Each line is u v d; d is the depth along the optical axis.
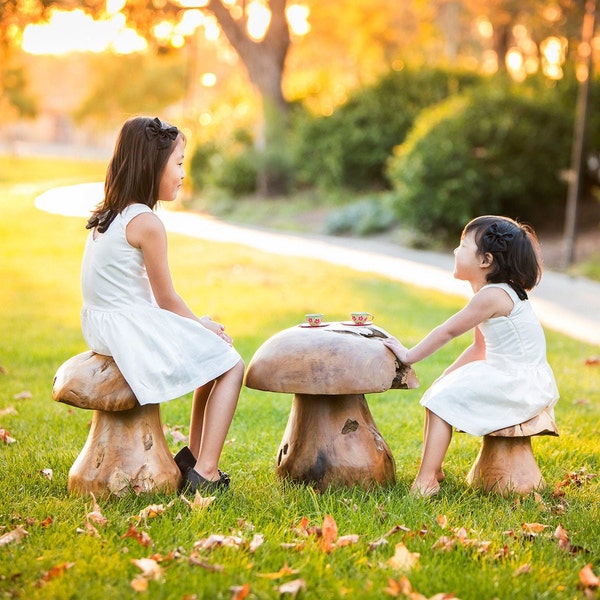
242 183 26.73
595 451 4.91
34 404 5.94
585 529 3.59
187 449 4.16
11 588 2.91
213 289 12.13
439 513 3.74
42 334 8.81
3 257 16.09
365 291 11.79
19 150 80.50
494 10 26.02
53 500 3.81
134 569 3.07
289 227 21.98
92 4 18.53
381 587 2.94
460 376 4.12
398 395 6.47
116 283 3.85
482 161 17.03
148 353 3.79
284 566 3.04
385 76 23.58
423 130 17.39
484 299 4.01
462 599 2.88
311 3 37.09
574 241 14.81
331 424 4.04
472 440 5.19
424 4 34.34
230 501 3.85
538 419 4.05
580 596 2.95
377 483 4.03
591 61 14.51
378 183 23.56
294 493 3.92
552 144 17.61
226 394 3.94
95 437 3.90
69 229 20.30
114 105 62.38
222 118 29.47
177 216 25.20
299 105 27.31
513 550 3.28
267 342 4.06
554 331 9.23
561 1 21.58
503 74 22.52
